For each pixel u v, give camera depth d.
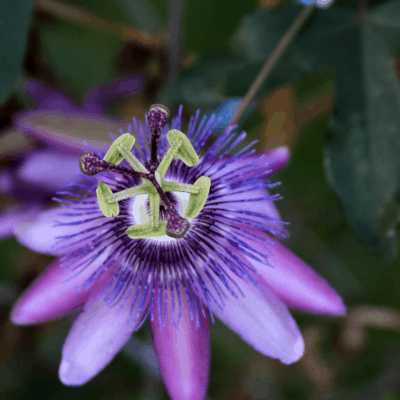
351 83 0.49
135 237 0.47
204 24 0.55
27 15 0.47
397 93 0.49
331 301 0.46
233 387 0.57
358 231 0.48
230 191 0.47
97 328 0.46
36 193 0.50
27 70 0.52
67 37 0.55
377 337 0.57
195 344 0.47
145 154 0.48
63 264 0.46
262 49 0.49
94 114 0.50
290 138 0.53
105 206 0.46
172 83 0.49
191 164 0.47
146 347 0.54
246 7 0.55
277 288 0.47
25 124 0.49
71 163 0.49
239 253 0.47
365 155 0.48
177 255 0.47
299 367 0.56
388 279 0.57
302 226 0.57
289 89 0.52
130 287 0.47
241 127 0.49
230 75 0.49
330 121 0.49
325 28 0.49
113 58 0.55
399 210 0.48
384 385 0.56
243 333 0.46
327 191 0.57
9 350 0.54
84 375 0.46
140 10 0.54
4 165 0.50
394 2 0.49
